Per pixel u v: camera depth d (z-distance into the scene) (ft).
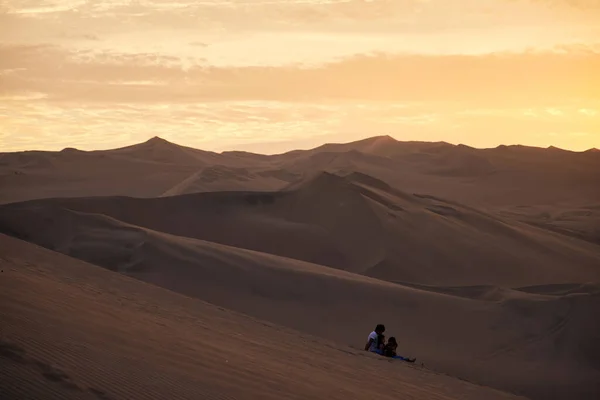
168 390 33.88
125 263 138.72
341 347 72.08
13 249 80.84
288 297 127.34
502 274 209.05
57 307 46.52
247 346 54.90
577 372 106.22
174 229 222.28
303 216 230.68
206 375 38.99
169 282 129.80
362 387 49.03
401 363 70.74
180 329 52.90
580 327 116.06
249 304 124.16
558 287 157.89
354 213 226.58
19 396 27.76
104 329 43.45
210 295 126.00
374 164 515.91
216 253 140.15
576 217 354.74
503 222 252.42
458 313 122.83
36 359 32.48
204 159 527.40
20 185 416.67
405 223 225.15
